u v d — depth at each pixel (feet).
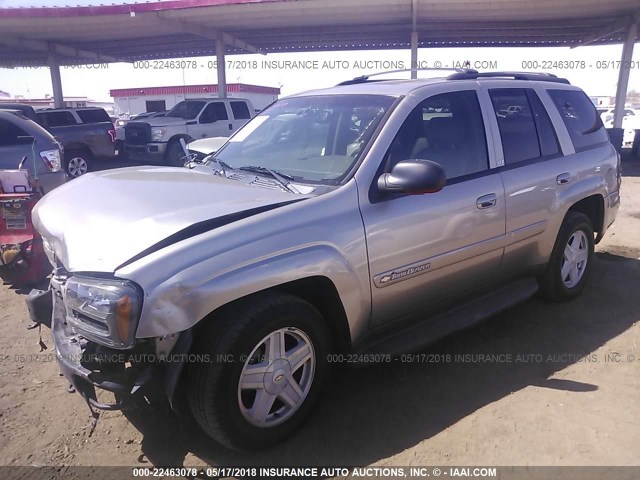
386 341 11.05
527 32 66.39
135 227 8.86
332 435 9.91
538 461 9.11
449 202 11.41
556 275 15.06
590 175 15.47
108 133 50.31
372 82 13.74
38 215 11.15
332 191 10.04
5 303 16.60
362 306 10.21
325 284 9.75
